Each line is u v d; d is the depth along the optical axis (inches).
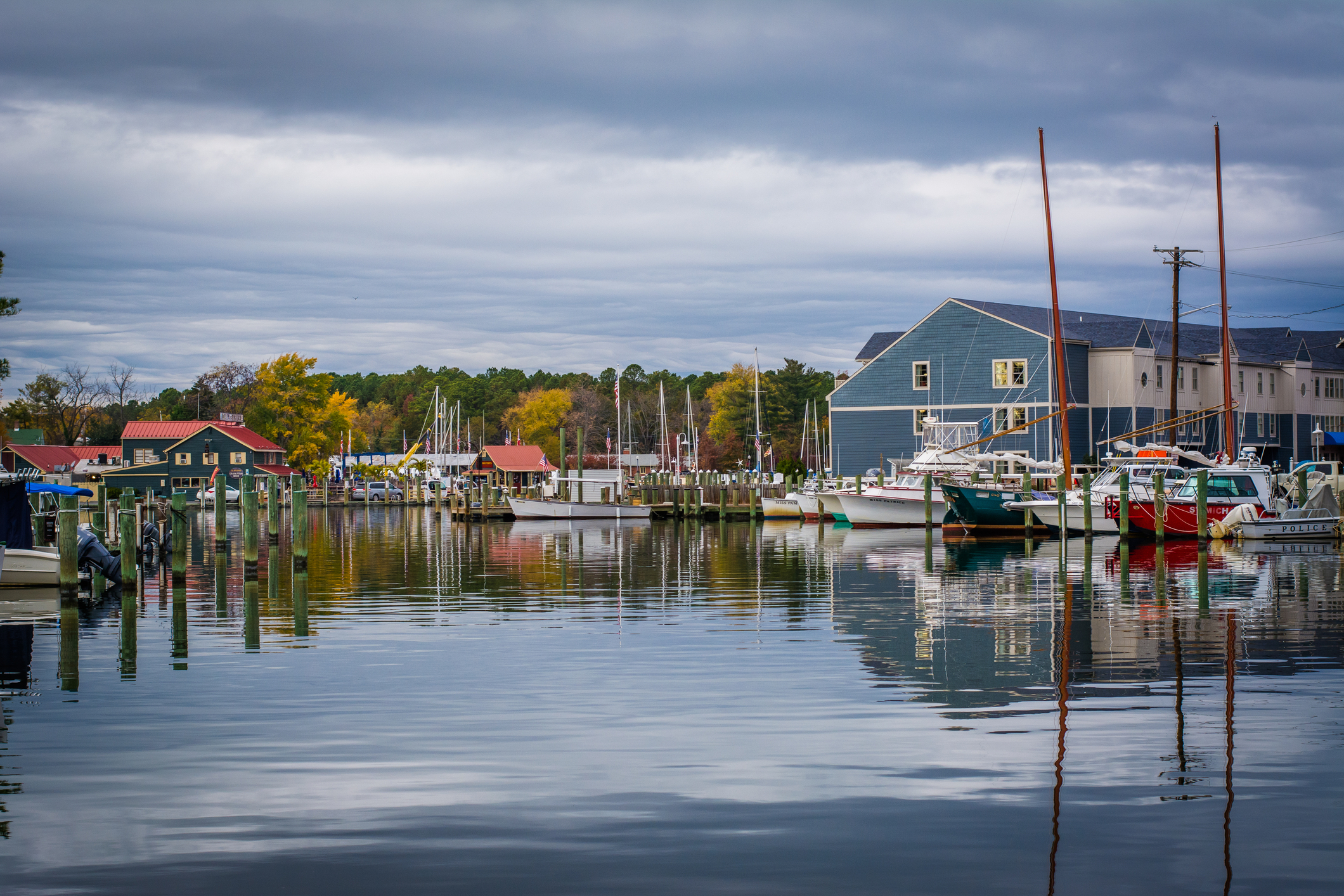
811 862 396.2
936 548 1843.0
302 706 628.4
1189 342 3238.2
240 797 466.6
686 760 514.9
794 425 5792.3
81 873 389.7
